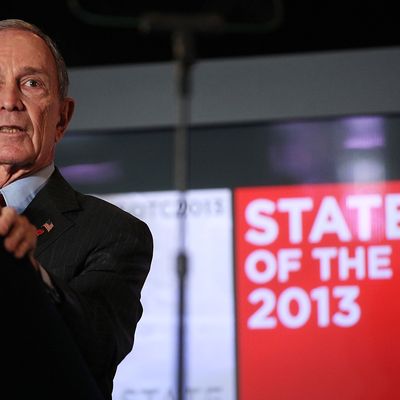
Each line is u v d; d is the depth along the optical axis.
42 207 3.02
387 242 7.06
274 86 7.54
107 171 7.54
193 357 7.05
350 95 7.45
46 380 2.04
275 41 8.52
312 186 7.26
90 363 2.50
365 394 6.89
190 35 6.09
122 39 8.44
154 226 7.33
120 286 2.76
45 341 2.00
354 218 7.14
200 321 7.10
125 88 7.67
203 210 7.31
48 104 3.11
